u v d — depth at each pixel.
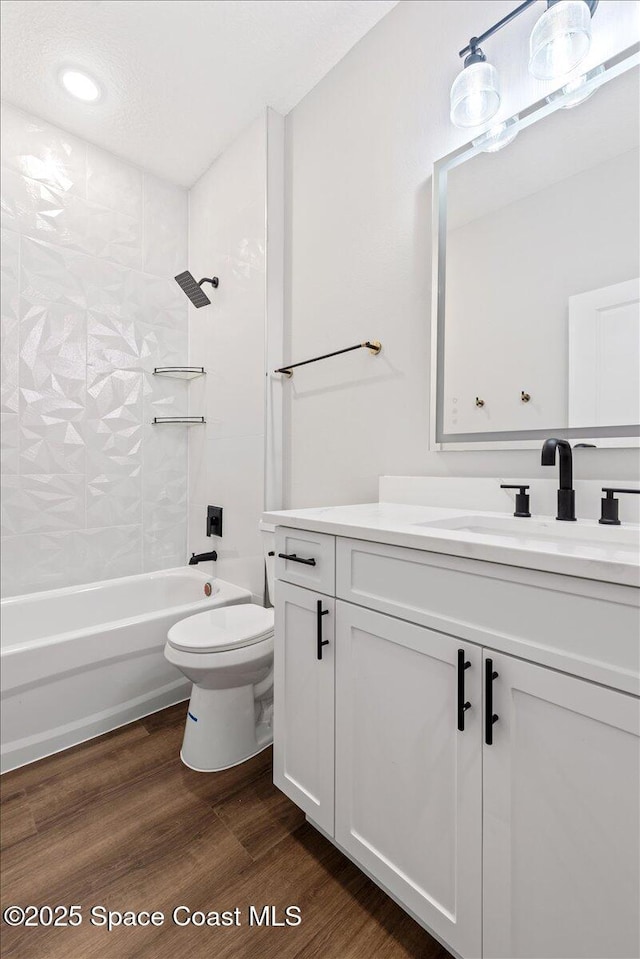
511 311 1.23
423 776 0.84
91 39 1.66
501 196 1.25
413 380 1.50
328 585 1.04
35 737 1.51
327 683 1.04
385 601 0.91
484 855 0.75
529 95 1.21
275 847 1.15
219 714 1.49
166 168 2.41
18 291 2.00
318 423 1.86
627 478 1.04
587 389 1.09
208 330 2.41
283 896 1.01
